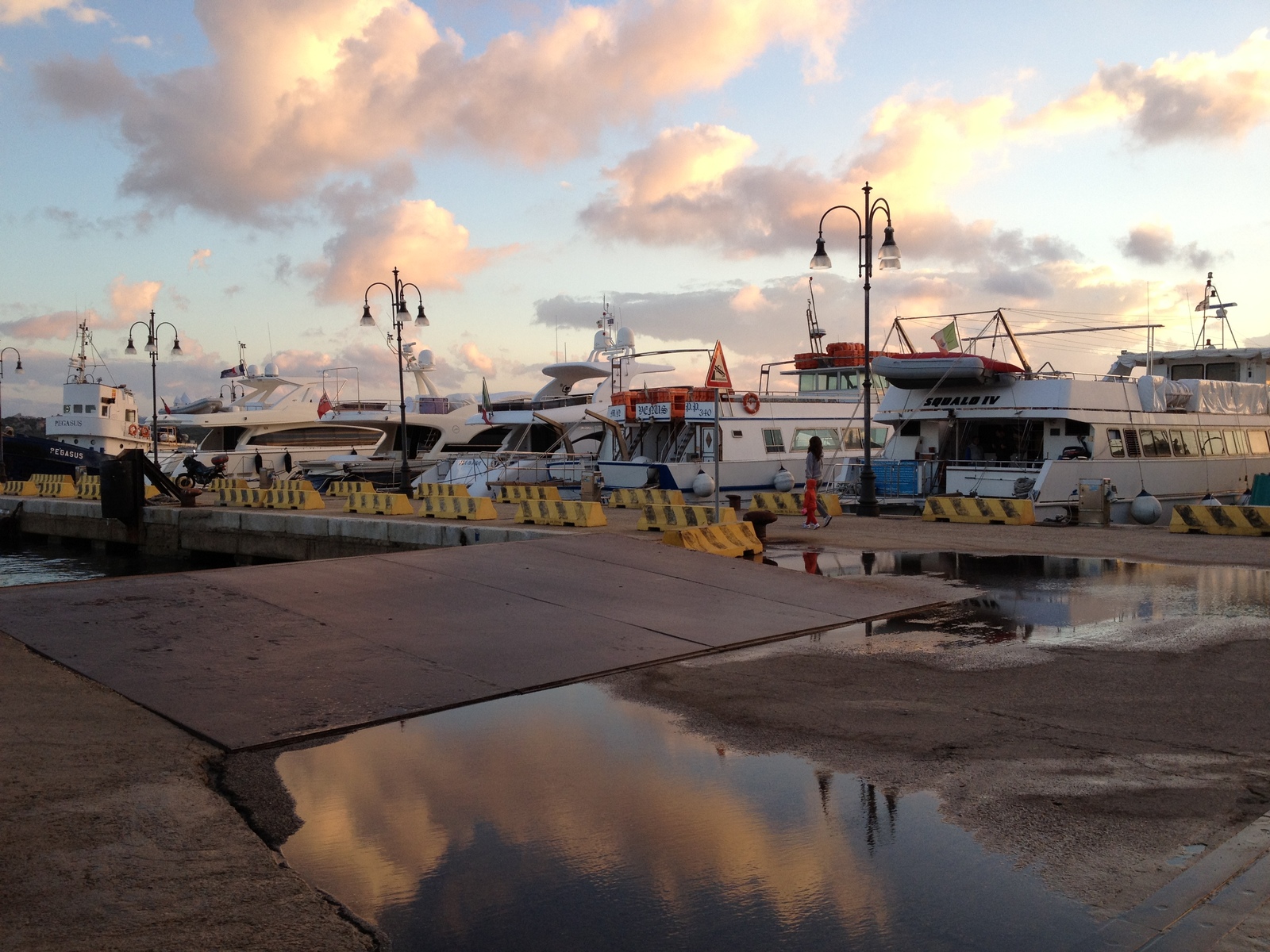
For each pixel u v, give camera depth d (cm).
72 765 527
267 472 4253
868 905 394
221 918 367
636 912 389
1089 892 402
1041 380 2419
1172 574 1338
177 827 454
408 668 777
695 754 589
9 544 3962
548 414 4425
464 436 5662
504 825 478
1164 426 2591
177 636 830
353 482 4353
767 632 948
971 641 915
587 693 732
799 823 480
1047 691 727
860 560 1513
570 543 1363
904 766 564
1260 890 393
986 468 2412
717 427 1720
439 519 2678
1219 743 599
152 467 3475
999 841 456
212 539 3198
